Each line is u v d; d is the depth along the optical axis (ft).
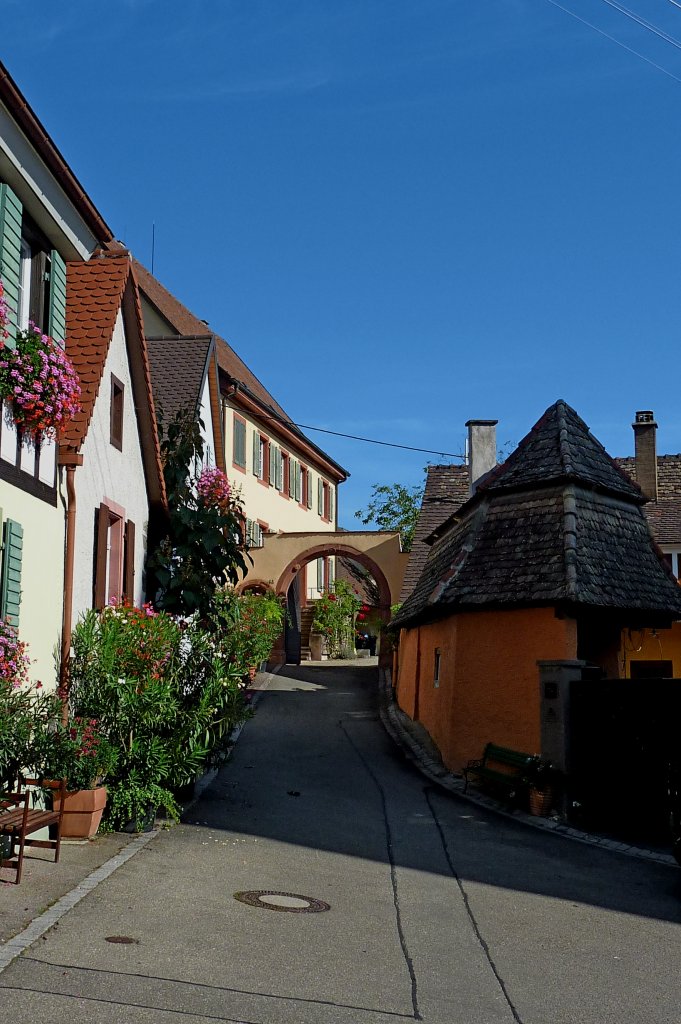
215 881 32.30
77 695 38.78
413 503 174.70
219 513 57.47
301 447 138.00
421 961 25.86
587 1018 22.53
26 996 19.88
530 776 50.26
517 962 26.68
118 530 48.19
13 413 34.35
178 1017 19.67
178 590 53.42
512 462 62.28
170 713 39.88
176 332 107.04
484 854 41.29
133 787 38.45
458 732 57.93
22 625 35.42
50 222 38.11
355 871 36.29
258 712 80.28
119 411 47.93
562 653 53.42
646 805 46.55
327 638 129.39
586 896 35.22
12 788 33.09
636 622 58.08
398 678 89.15
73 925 25.35
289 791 52.24
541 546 57.00
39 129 33.65
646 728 47.32
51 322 39.14
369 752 66.03
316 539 108.06
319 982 23.16
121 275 45.60
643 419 99.14
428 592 65.87
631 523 61.26
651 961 27.76
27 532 35.86
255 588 108.17
